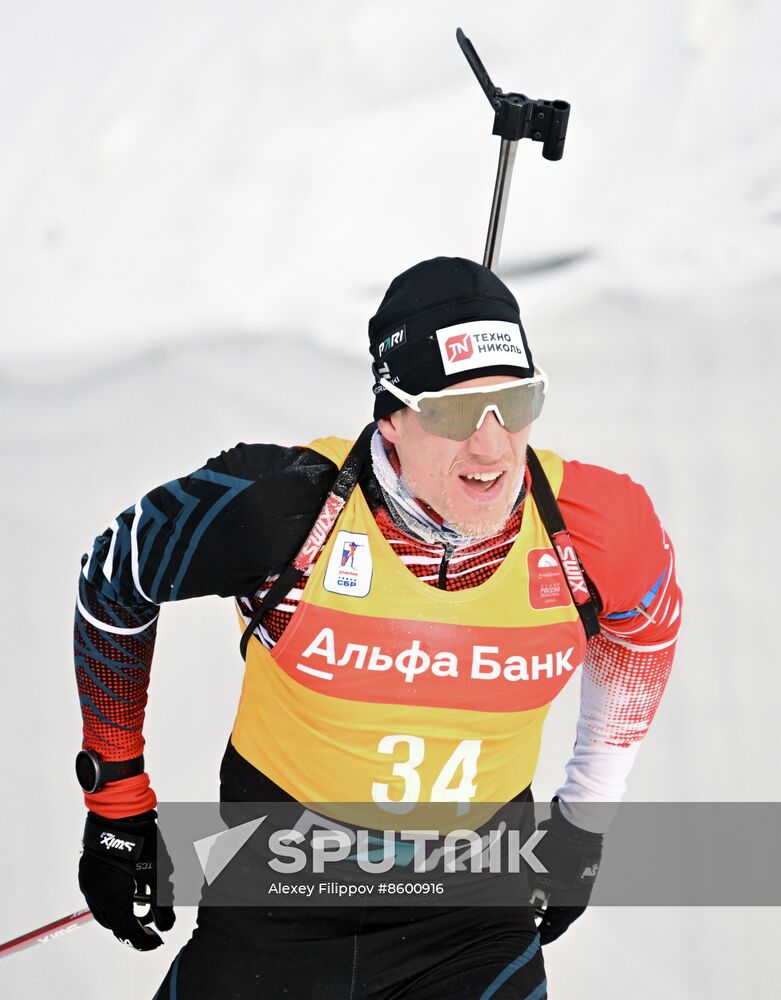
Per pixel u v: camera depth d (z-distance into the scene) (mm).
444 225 26047
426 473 8242
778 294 21891
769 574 16031
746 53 29109
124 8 32438
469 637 8633
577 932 12453
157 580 8773
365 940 9062
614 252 23906
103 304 23719
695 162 26625
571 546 8805
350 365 21750
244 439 19703
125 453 19531
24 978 12586
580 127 28141
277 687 8969
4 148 28844
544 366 20828
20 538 17672
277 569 8578
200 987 9148
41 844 13648
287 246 25438
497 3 31094
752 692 14500
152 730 14609
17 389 21312
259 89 29797
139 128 28984
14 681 15430
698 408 19281
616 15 30625
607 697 10062
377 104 29344
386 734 8773
